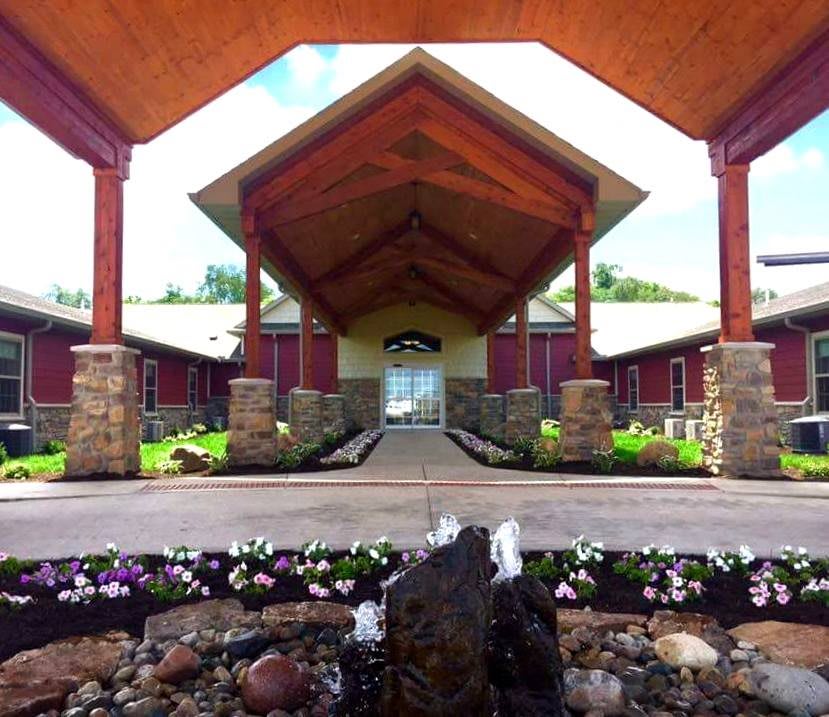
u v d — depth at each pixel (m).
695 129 8.55
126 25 6.53
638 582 3.70
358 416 20.44
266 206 9.21
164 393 18.86
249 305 9.19
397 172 9.27
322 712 2.39
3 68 6.03
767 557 4.14
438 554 2.05
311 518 5.32
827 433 11.26
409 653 1.94
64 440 13.66
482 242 13.30
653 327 25.72
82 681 2.55
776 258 12.23
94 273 8.04
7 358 12.01
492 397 17.38
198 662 2.68
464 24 8.06
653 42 7.52
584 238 9.26
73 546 4.43
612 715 2.38
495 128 9.09
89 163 7.96
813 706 2.41
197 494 6.56
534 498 6.31
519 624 2.21
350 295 17.09
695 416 17.00
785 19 6.37
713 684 2.62
